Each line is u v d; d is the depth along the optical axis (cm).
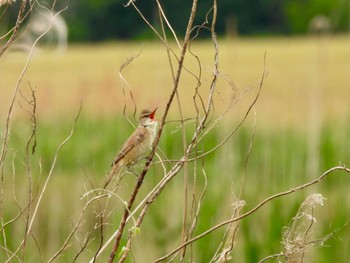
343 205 1498
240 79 3900
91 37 7119
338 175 1795
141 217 660
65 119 2677
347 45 5425
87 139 2288
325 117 2527
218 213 1394
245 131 2236
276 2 7431
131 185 1270
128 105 2956
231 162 1664
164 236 1355
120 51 5941
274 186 1733
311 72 4031
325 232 1354
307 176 1827
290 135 2280
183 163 676
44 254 1394
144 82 3600
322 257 1283
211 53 4506
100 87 3378
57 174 1752
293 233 761
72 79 4044
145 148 846
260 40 7062
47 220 1475
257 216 1402
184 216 687
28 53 708
